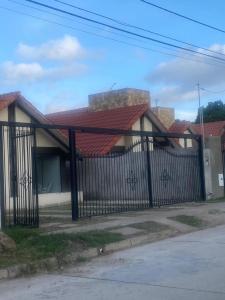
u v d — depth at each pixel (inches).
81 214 667.4
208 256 406.3
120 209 709.9
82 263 409.7
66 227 544.4
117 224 563.2
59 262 402.6
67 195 922.7
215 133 1841.8
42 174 892.6
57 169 920.3
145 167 906.1
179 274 345.4
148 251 449.1
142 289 310.0
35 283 347.6
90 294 306.2
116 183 935.0
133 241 488.4
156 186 904.9
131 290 309.3
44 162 900.0
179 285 314.0
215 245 461.4
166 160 894.4
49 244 431.5
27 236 459.2
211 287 304.7
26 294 317.7
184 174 873.5
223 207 741.3
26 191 593.3
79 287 327.3
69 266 399.9
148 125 1167.6
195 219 622.8
